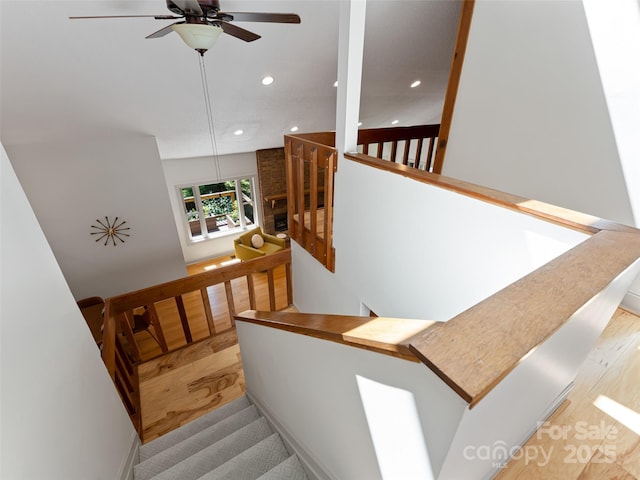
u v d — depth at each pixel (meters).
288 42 3.19
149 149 4.58
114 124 3.93
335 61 3.74
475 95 2.20
